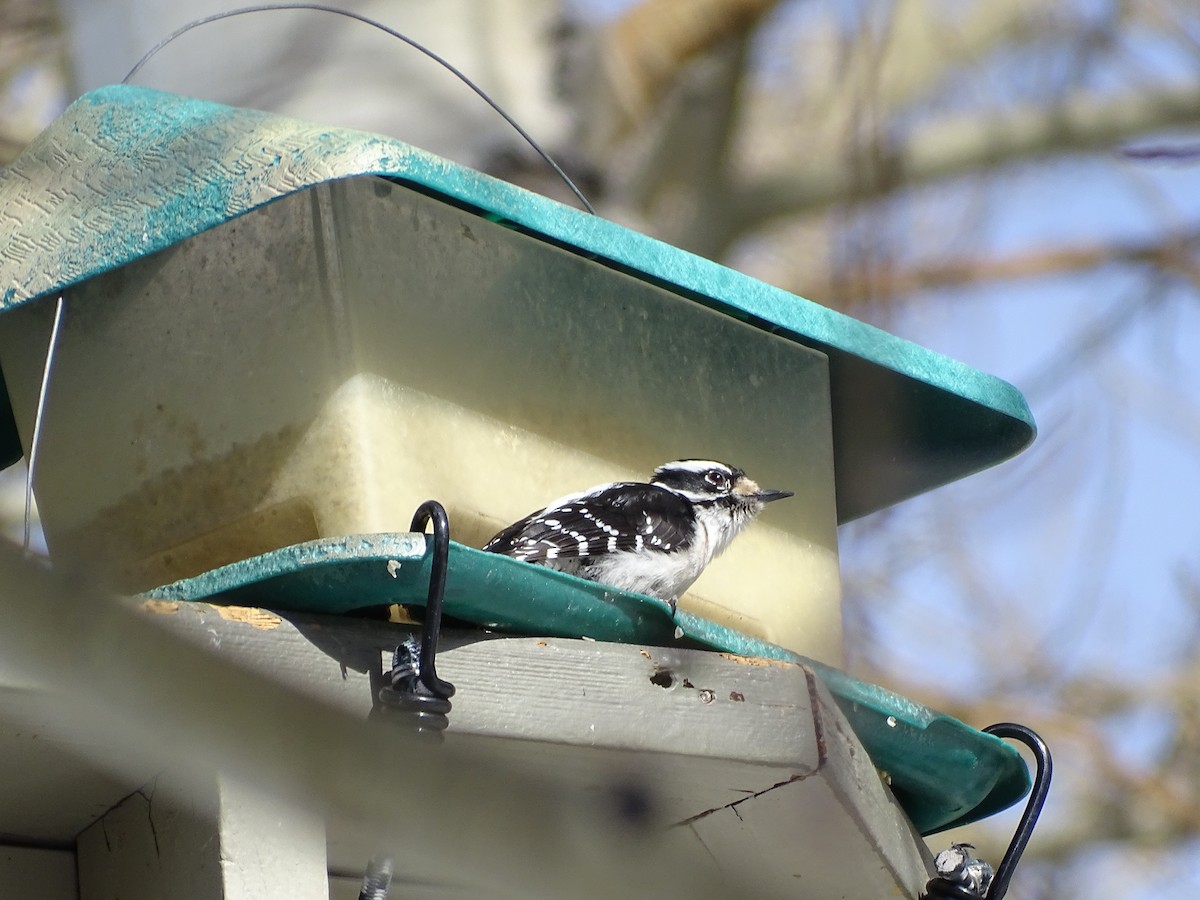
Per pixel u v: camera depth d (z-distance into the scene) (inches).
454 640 319.9
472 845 312.2
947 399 426.9
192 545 358.9
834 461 449.7
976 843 658.8
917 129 721.0
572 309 378.3
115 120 379.6
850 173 701.3
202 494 357.4
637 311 390.0
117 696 281.1
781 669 339.0
